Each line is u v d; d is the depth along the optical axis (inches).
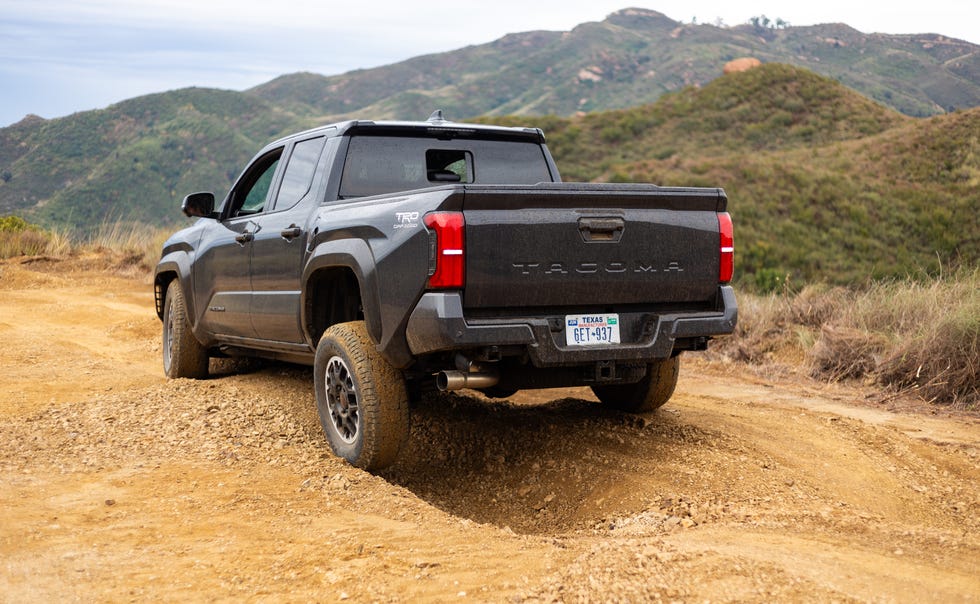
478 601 110.7
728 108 2723.9
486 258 159.5
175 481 168.4
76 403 230.2
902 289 376.8
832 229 1550.2
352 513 153.6
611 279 172.1
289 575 122.2
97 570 124.3
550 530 165.8
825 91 2696.9
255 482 168.7
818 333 365.4
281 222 215.9
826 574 113.5
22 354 328.8
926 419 255.0
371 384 175.5
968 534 140.7
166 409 219.6
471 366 167.6
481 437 217.0
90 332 404.8
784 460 191.6
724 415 238.2
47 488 163.0
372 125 209.0
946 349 293.4
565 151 2640.3
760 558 119.5
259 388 246.4
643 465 184.5
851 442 214.7
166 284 299.7
